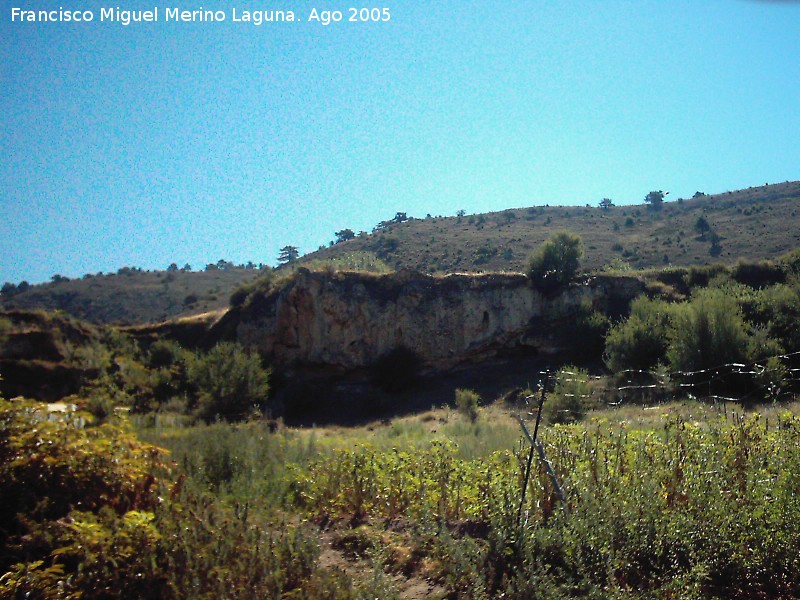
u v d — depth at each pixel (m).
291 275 44.88
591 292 41.69
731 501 6.51
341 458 10.30
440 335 41.97
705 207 87.00
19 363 34.47
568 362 38.34
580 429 9.32
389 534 8.04
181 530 6.09
